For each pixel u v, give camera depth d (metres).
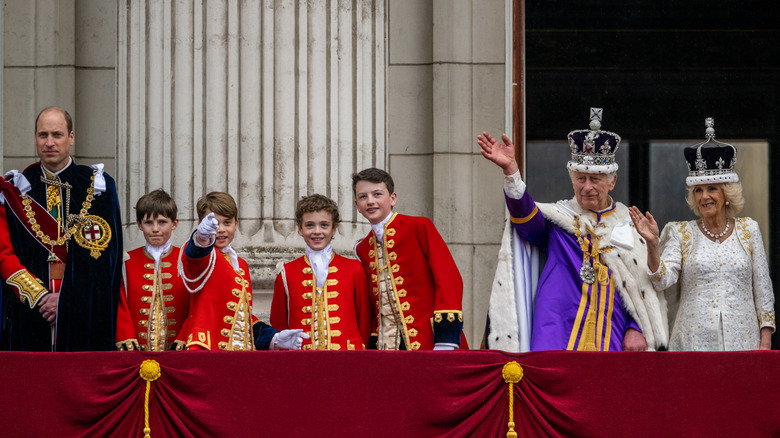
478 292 33.62
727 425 20.72
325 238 23.47
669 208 35.78
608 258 23.27
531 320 23.58
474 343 33.41
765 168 35.94
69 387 20.52
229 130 28.25
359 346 22.81
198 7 28.52
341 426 20.59
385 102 30.12
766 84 36.09
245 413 20.56
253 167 28.12
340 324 22.91
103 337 21.94
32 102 33.38
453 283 22.59
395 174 34.16
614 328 23.11
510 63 34.16
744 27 36.16
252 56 28.34
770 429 20.70
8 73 33.34
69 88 33.44
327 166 28.52
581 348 22.83
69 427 20.47
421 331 22.84
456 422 20.73
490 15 34.22
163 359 20.69
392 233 23.27
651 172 35.75
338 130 28.80
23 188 22.59
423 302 23.02
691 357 20.86
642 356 20.86
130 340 22.33
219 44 28.38
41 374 20.55
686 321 24.17
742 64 36.12
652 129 35.72
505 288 23.17
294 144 28.31
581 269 23.28
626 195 35.78
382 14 30.02
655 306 23.19
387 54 30.98
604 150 23.75
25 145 33.31
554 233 23.67
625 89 35.69
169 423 20.58
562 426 20.69
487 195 33.84
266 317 27.36
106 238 22.47
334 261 23.52
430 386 20.72
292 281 23.38
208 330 21.81
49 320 21.92
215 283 22.17
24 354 20.59
